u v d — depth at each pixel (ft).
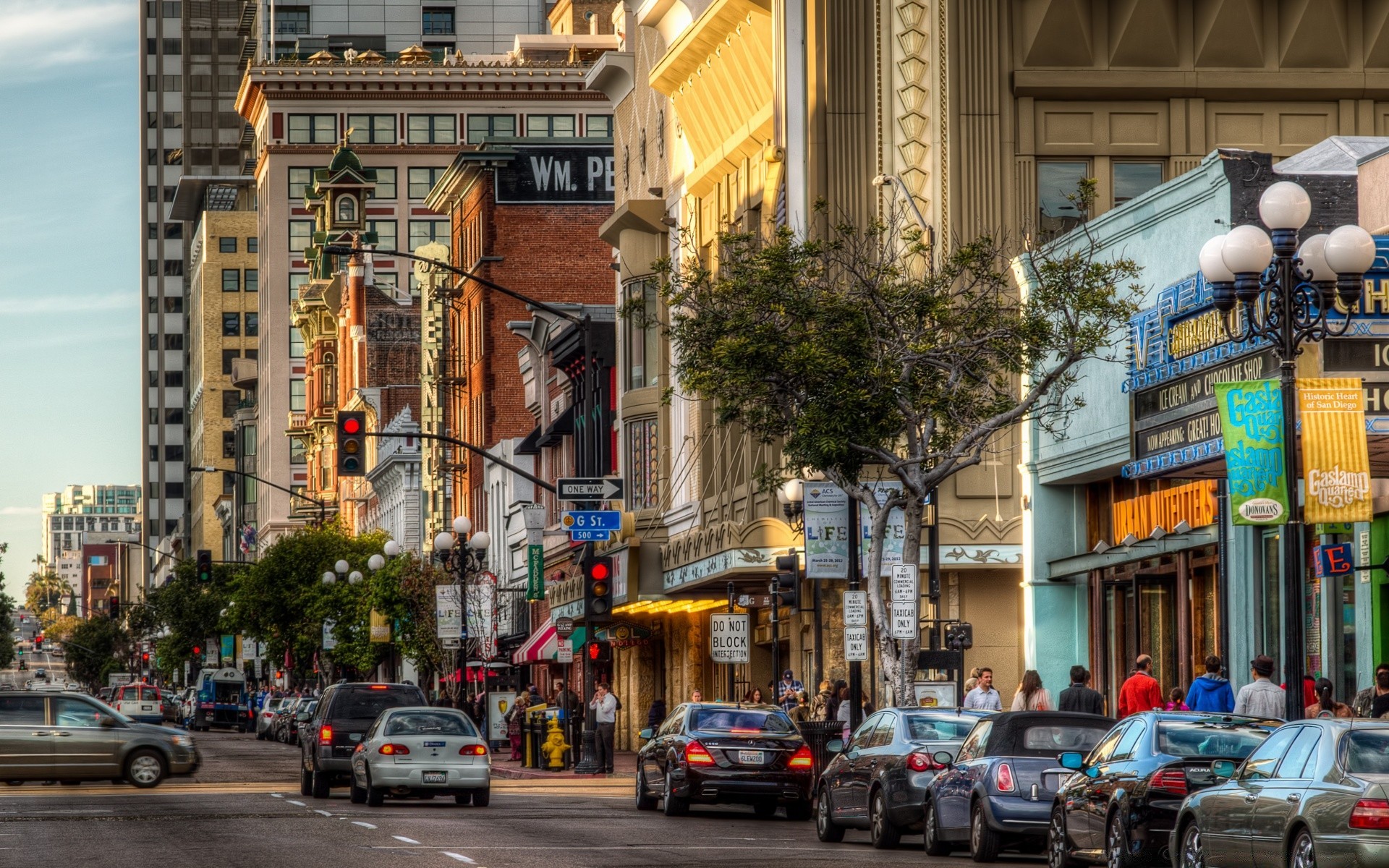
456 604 403.13
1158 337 203.62
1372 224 194.08
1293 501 141.28
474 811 226.58
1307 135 320.91
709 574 340.80
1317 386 155.22
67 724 279.28
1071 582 264.72
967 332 221.25
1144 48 318.86
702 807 237.86
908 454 235.20
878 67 319.68
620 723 469.57
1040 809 150.41
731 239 225.97
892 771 171.22
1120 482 253.85
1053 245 251.80
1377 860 99.96
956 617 311.88
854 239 240.53
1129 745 135.74
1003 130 318.65
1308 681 184.14
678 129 408.46
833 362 206.80
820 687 258.57
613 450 472.44
